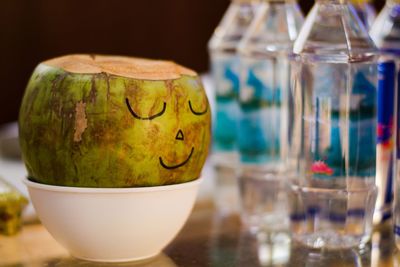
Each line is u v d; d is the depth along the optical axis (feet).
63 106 2.84
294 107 3.26
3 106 6.80
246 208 3.63
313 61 3.16
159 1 7.16
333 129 3.16
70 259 3.06
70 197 2.88
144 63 2.99
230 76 3.91
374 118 3.20
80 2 6.90
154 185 2.90
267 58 3.53
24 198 3.37
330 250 3.20
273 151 3.59
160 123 2.86
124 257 3.00
